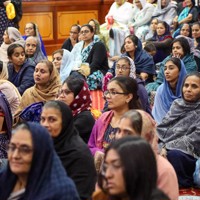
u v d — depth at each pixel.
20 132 2.37
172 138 4.55
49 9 11.52
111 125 3.86
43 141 2.37
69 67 6.55
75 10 11.88
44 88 4.85
